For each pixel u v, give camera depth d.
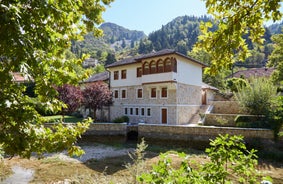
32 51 2.56
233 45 3.63
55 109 3.78
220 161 3.27
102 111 32.97
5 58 2.65
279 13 3.21
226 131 18.66
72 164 13.82
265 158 15.48
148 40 179.50
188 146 19.94
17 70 2.50
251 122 19.67
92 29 5.45
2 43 2.35
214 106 29.48
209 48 3.82
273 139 17.08
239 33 3.65
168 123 25.77
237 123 21.22
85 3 5.17
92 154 16.86
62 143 3.58
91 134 22.69
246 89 21.88
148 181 2.84
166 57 24.89
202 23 3.88
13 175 11.78
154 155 16.36
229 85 40.00
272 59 29.27
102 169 12.81
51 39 3.00
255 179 3.32
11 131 2.99
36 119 3.40
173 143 20.61
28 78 2.69
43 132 3.43
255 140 17.39
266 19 3.47
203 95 32.94
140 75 28.58
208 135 19.27
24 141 3.01
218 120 23.95
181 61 26.38
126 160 14.95
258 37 3.82
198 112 29.09
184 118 26.61
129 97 29.83
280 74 26.22
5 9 2.33
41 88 3.27
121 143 21.83
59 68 3.42
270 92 20.56
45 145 3.38
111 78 32.25
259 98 20.50
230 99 34.59
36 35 2.69
